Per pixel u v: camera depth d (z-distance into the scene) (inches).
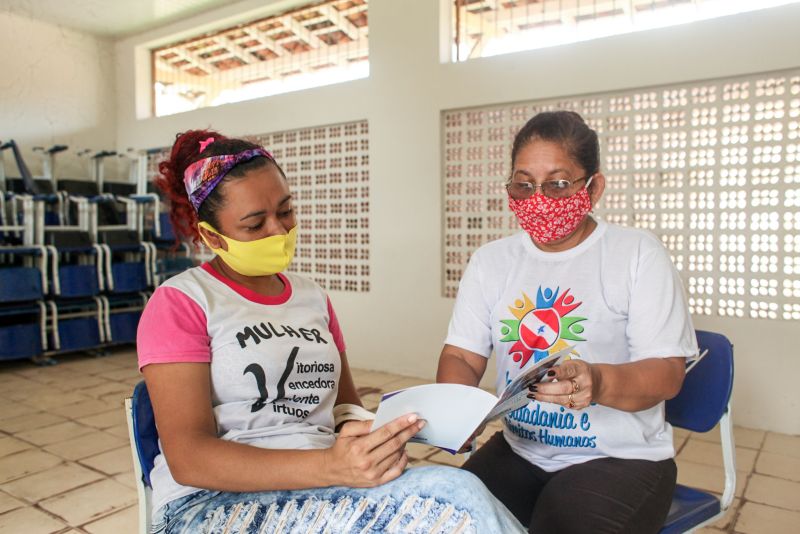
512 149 54.6
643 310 49.3
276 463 37.3
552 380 43.1
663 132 129.6
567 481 47.1
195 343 42.1
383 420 38.0
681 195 128.7
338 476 36.5
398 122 163.9
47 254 183.6
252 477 37.5
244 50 213.0
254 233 45.4
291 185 191.6
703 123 125.0
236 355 43.5
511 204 54.4
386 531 35.5
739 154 121.9
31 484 102.7
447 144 158.6
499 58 145.8
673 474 49.3
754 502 93.0
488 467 53.7
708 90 124.0
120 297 207.6
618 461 48.9
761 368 122.1
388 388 155.4
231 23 208.5
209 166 44.4
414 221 163.6
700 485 98.7
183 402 40.5
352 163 176.7
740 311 124.6
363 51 183.5
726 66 119.0
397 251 167.5
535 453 53.2
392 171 166.2
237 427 43.2
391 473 36.7
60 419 137.0
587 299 51.6
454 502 34.9
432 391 39.4
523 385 40.3
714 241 126.1
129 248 204.2
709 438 119.7
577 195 51.3
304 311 49.0
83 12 211.9
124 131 241.8
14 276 177.5
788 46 113.2
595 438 49.8
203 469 38.1
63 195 198.1
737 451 112.3
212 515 39.2
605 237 53.4
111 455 115.5
